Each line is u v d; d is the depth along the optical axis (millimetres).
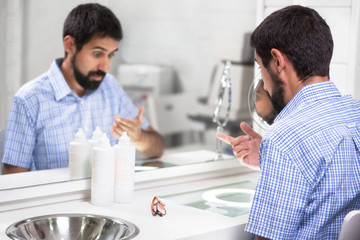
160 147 2203
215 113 2070
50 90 1645
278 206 1121
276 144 1128
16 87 1556
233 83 2369
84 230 1420
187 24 2287
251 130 1704
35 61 1597
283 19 1229
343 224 1135
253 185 1866
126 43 1952
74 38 1694
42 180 1573
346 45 1871
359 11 1829
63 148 1680
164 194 1708
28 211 1479
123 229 1350
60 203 1575
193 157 2035
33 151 1617
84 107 1771
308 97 1211
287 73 1243
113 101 1912
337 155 1148
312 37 1204
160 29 2184
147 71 2109
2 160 1530
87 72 1770
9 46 1525
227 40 2393
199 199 1651
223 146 2076
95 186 1541
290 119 1183
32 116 1597
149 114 2227
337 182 1151
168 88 2307
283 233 1127
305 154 1130
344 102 1229
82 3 1711
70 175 1620
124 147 1562
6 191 1471
